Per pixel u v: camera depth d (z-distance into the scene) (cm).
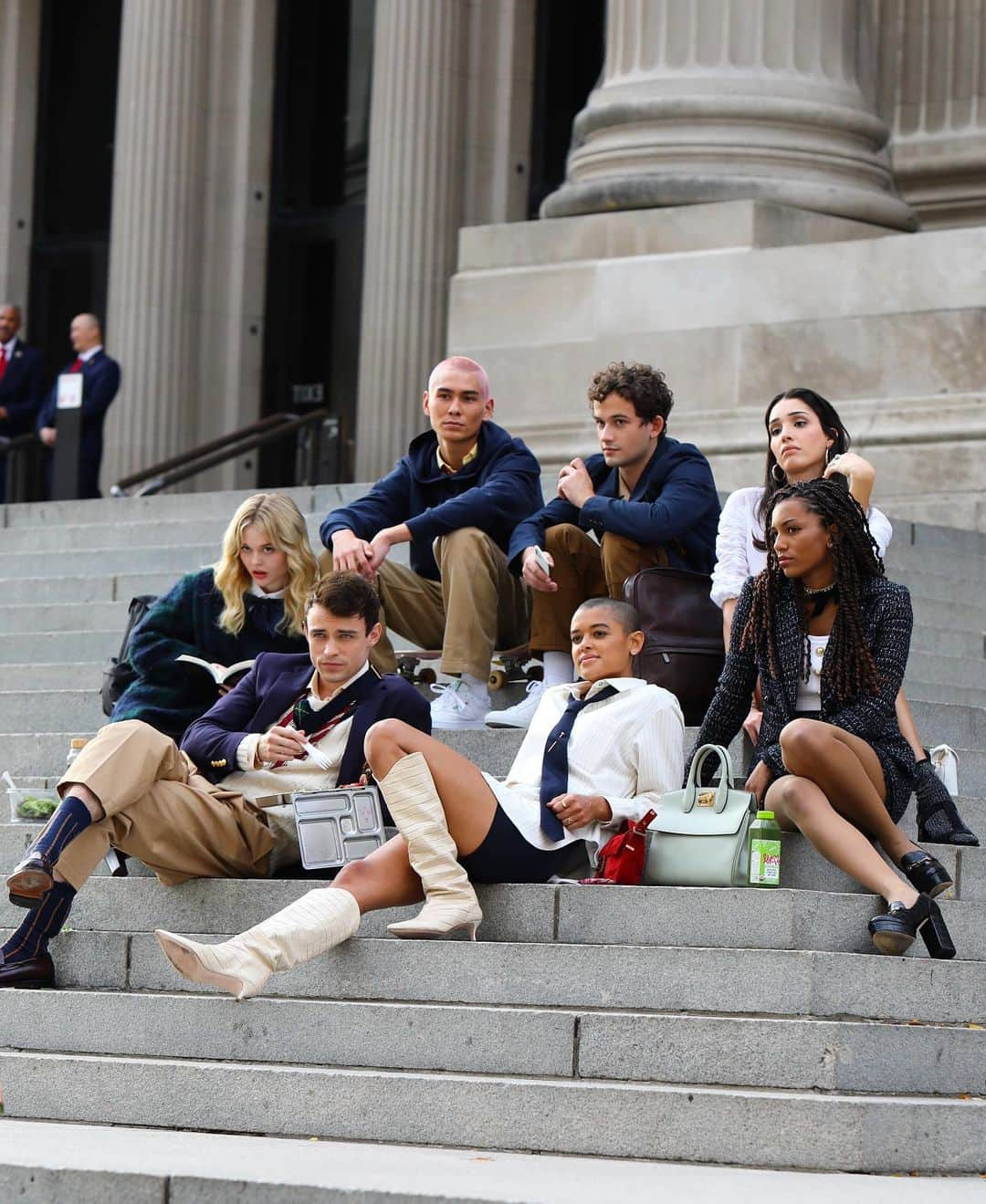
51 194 3022
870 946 873
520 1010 838
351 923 877
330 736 989
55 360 3006
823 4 1973
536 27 2745
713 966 836
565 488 1138
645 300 1923
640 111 1959
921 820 962
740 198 1914
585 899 894
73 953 945
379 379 2589
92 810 934
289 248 2870
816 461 1099
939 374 1806
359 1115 815
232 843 961
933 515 1767
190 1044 877
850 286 1850
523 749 971
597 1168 748
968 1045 831
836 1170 761
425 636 1186
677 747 962
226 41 2839
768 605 956
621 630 985
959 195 2161
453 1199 670
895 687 933
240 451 2361
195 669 1079
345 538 1138
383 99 2627
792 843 923
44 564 1623
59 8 3064
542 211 2023
